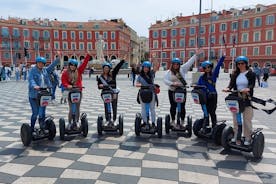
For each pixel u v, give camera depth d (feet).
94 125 24.70
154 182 13.32
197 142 19.67
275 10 163.22
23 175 14.08
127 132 22.30
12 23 210.18
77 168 14.98
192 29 206.39
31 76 18.61
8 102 39.70
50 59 226.79
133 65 63.93
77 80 20.43
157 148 18.37
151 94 20.26
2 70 86.17
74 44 230.68
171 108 21.59
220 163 15.78
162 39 223.51
